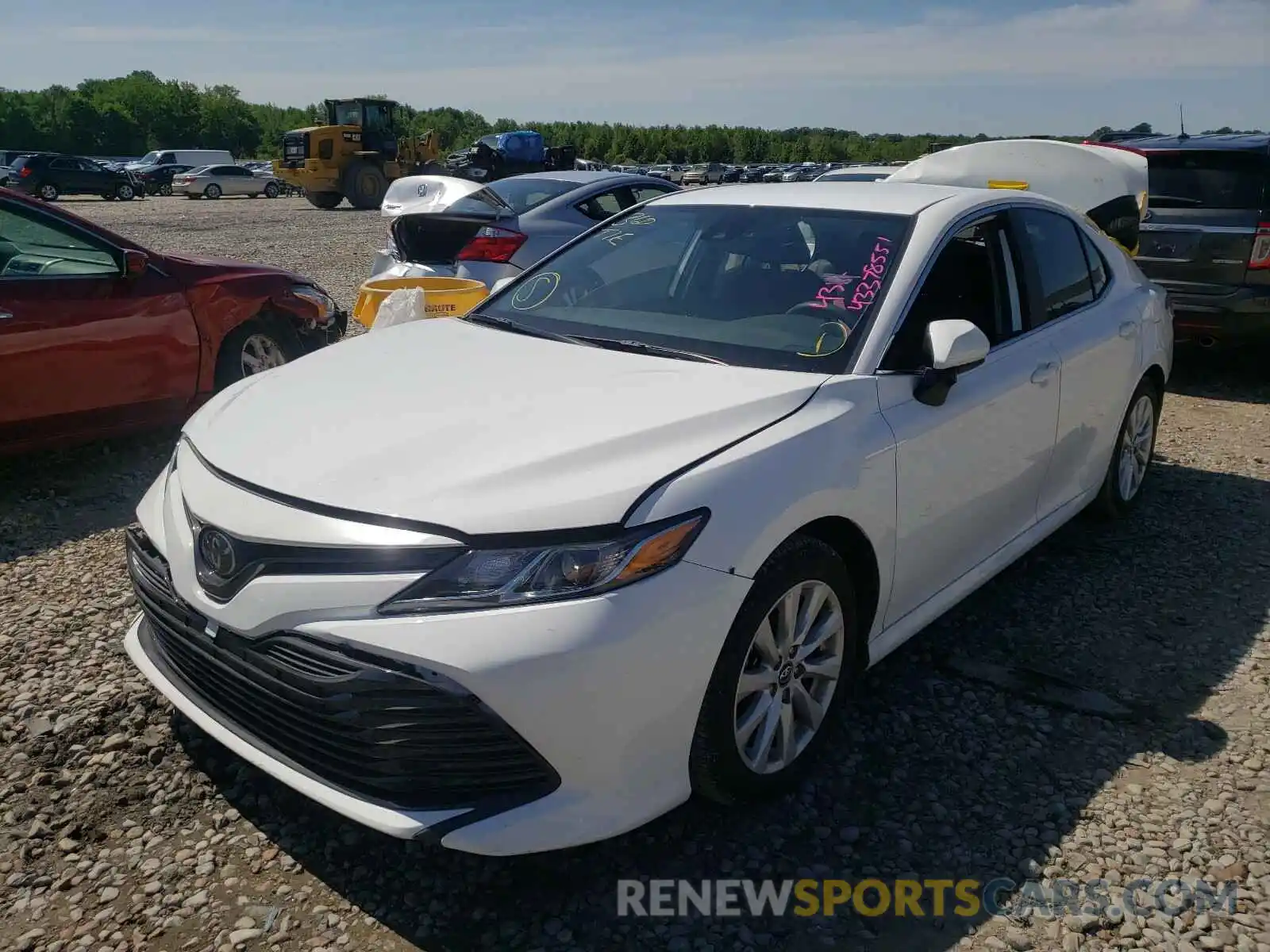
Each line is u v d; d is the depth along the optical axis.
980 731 3.24
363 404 2.85
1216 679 3.58
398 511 2.31
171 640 2.71
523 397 2.80
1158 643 3.83
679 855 2.66
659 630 2.33
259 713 2.50
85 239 5.30
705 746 2.53
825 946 2.37
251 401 3.03
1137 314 4.59
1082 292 4.30
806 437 2.72
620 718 2.31
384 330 3.78
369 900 2.47
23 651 3.55
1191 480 5.66
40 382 5.04
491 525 2.27
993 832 2.76
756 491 2.54
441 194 9.48
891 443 2.95
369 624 2.25
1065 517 4.30
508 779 2.31
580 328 3.51
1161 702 3.43
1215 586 4.32
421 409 2.77
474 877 2.56
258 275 6.17
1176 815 2.84
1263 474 5.77
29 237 5.09
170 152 47.09
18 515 4.84
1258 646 3.82
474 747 2.27
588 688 2.26
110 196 37.81
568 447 2.48
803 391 2.85
